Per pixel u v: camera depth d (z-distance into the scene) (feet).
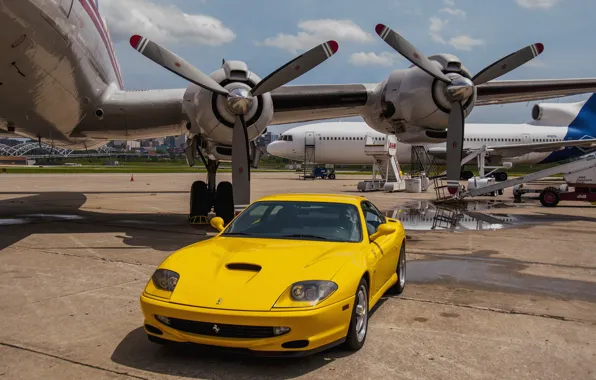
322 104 37.70
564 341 14.02
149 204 55.62
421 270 23.27
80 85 32.68
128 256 25.17
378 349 13.17
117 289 18.80
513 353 13.05
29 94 30.78
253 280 11.91
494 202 62.95
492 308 17.19
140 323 14.99
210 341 11.28
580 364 12.39
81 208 50.37
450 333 14.55
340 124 129.08
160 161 456.86
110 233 33.12
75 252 26.16
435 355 12.82
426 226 39.11
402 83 36.83
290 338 11.07
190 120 32.68
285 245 14.34
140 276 20.86
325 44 29.50
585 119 126.11
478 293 19.21
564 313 16.72
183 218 42.37
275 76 30.14
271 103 32.42
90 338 13.70
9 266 22.61
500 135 120.37
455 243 30.89
